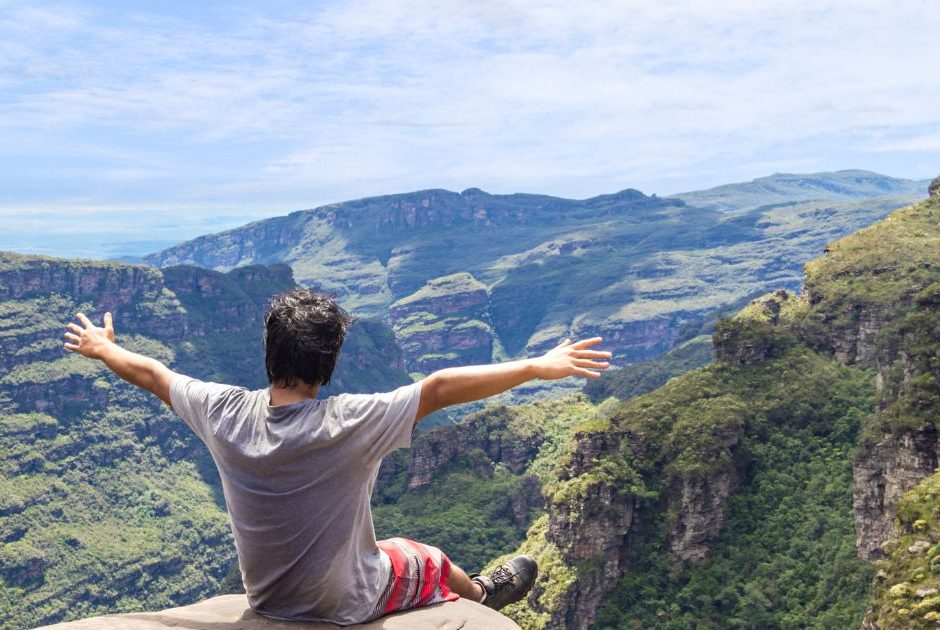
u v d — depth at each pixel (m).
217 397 6.53
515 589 8.36
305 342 6.22
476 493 144.00
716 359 101.44
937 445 58.88
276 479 6.18
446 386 6.30
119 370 6.89
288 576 6.34
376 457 6.30
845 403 91.88
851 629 63.50
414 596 7.06
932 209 131.00
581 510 80.62
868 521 66.88
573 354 6.28
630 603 79.06
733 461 84.19
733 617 73.44
